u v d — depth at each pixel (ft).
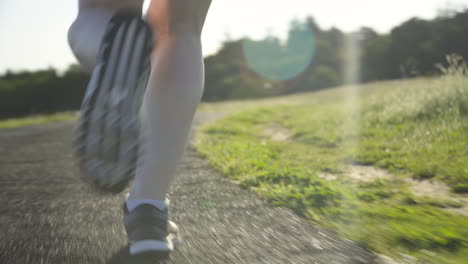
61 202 7.16
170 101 3.84
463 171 8.89
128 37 3.02
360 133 16.22
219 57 160.45
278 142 16.89
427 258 4.41
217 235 5.20
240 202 7.04
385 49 117.50
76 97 99.50
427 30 106.11
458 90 17.25
